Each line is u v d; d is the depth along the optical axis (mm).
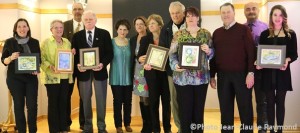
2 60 4145
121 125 4812
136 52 4547
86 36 4406
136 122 5445
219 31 3617
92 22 4375
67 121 4957
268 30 3848
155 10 6691
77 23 5039
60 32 4387
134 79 4578
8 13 5258
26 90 4152
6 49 4141
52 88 4359
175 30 3967
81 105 5078
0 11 5277
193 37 3520
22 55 4035
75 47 4453
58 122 4461
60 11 6004
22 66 4027
